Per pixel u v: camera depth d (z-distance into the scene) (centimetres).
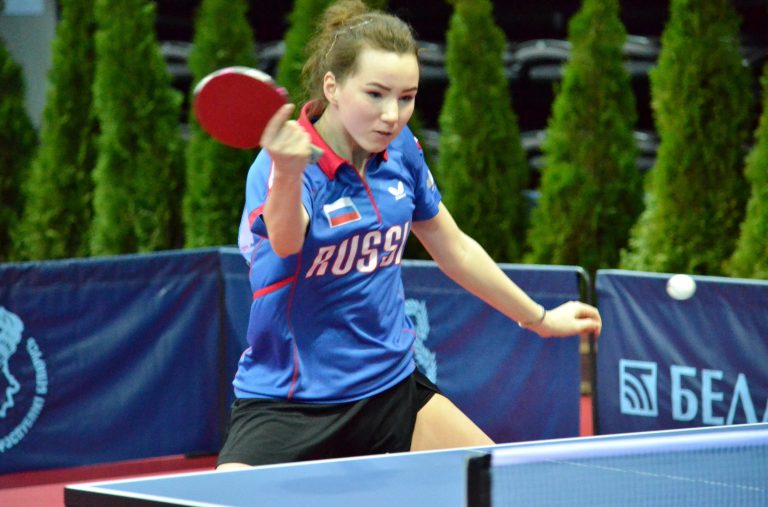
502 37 1568
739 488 543
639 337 1067
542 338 1109
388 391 684
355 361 671
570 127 1526
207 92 547
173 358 1226
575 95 1525
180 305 1221
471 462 488
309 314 663
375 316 673
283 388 672
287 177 561
